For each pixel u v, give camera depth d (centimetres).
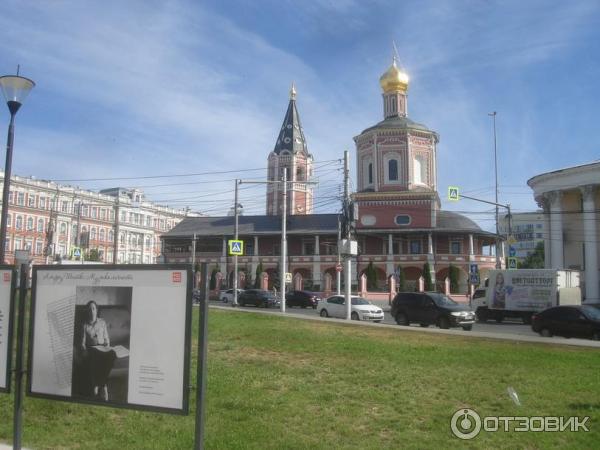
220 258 7625
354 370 1188
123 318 573
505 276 3675
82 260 5903
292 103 9612
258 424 796
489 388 1033
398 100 7112
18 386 630
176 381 547
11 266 652
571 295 3553
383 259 6744
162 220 11906
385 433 771
